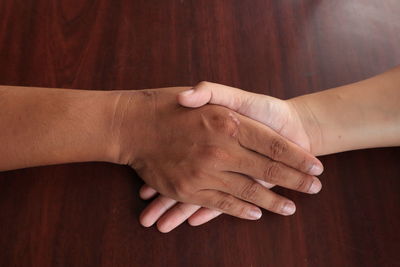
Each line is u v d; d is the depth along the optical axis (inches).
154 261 19.5
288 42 23.4
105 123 19.7
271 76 22.5
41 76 21.8
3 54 22.1
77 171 20.6
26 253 19.3
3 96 19.6
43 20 23.1
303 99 21.2
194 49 22.9
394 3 24.7
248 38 23.4
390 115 20.6
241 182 19.7
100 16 23.4
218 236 20.0
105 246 19.6
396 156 21.6
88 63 22.2
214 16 23.9
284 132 20.8
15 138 19.3
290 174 19.8
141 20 23.5
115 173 20.7
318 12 24.4
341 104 20.9
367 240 20.1
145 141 19.8
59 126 19.4
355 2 24.8
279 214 20.5
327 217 20.5
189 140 19.5
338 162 21.4
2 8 23.2
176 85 22.1
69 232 19.7
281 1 24.6
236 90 20.2
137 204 20.3
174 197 19.9
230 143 19.4
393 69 21.3
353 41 23.6
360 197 20.8
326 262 19.8
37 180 20.3
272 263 19.7
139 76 22.2
